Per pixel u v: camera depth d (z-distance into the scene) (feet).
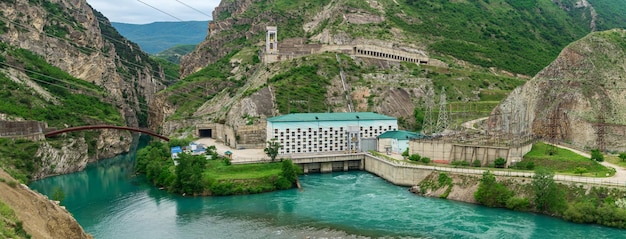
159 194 555.69
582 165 516.32
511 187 474.90
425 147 618.85
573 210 415.85
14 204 245.04
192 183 544.21
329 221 436.35
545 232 392.06
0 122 642.22
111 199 532.32
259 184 563.89
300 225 426.10
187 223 437.99
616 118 620.90
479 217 437.58
